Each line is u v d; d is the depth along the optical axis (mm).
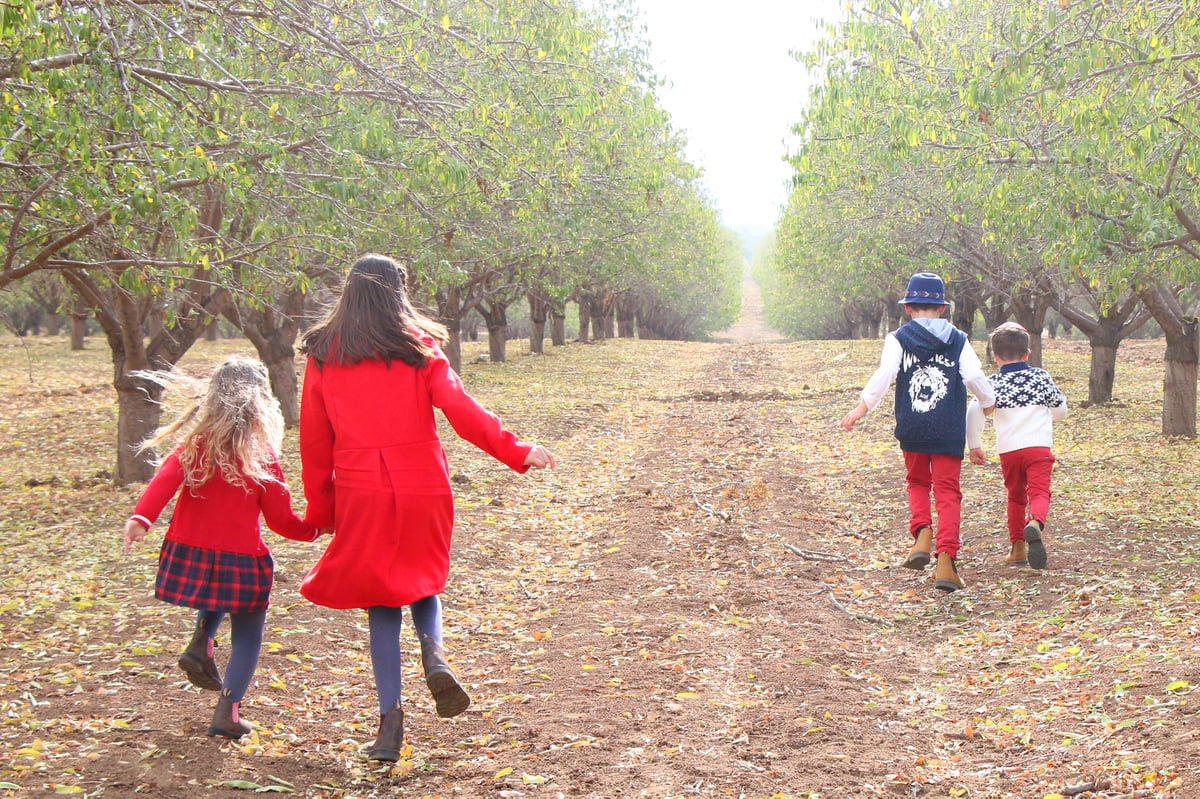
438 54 10219
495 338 30344
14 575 7652
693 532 8727
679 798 3557
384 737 3605
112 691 4578
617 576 7324
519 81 10500
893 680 5176
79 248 9273
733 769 3836
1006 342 6980
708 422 17312
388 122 8992
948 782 3736
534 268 24109
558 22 10594
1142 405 17734
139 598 6605
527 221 16656
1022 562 7129
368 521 3627
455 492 10617
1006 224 11023
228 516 3908
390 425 3662
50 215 8648
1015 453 6848
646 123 16969
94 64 6965
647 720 4414
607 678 5062
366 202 10422
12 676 4824
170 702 4438
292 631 5688
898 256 21797
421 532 3680
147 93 7984
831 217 23594
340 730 4297
